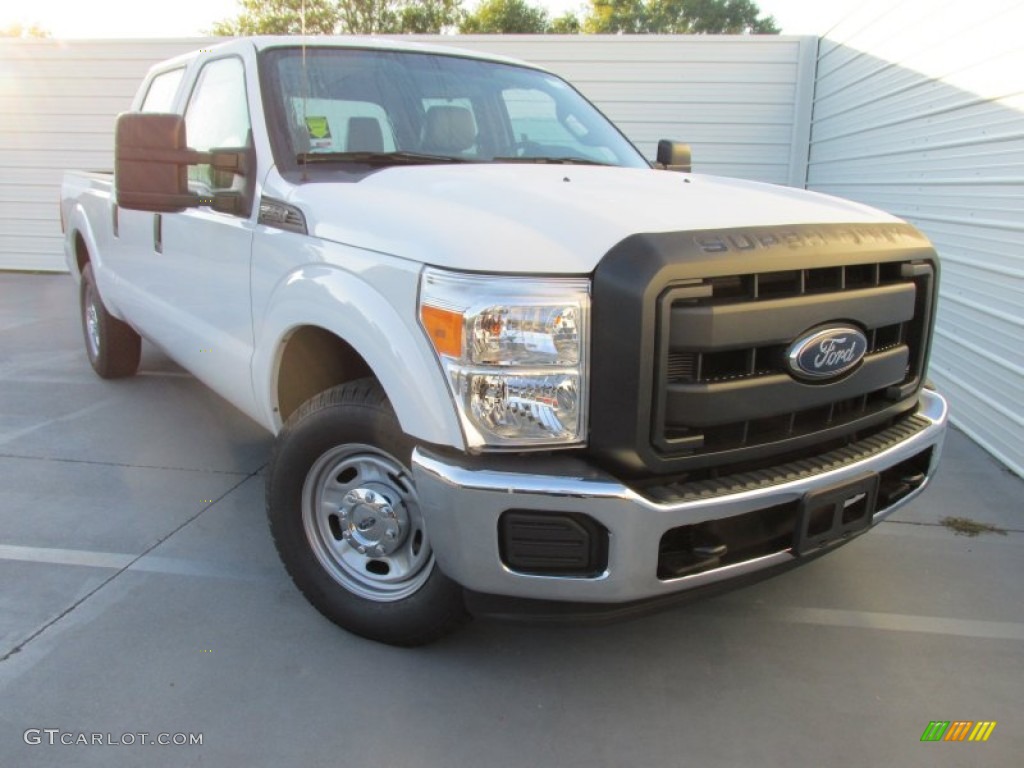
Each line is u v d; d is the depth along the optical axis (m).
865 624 2.95
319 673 2.58
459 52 3.87
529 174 2.77
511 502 2.06
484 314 2.05
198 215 3.48
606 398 2.06
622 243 2.06
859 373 2.42
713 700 2.51
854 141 7.97
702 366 2.13
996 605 3.09
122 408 5.37
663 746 2.30
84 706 2.40
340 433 2.56
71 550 3.38
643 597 2.13
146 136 2.94
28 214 11.90
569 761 2.23
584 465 2.10
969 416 5.18
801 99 9.80
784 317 2.18
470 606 2.30
